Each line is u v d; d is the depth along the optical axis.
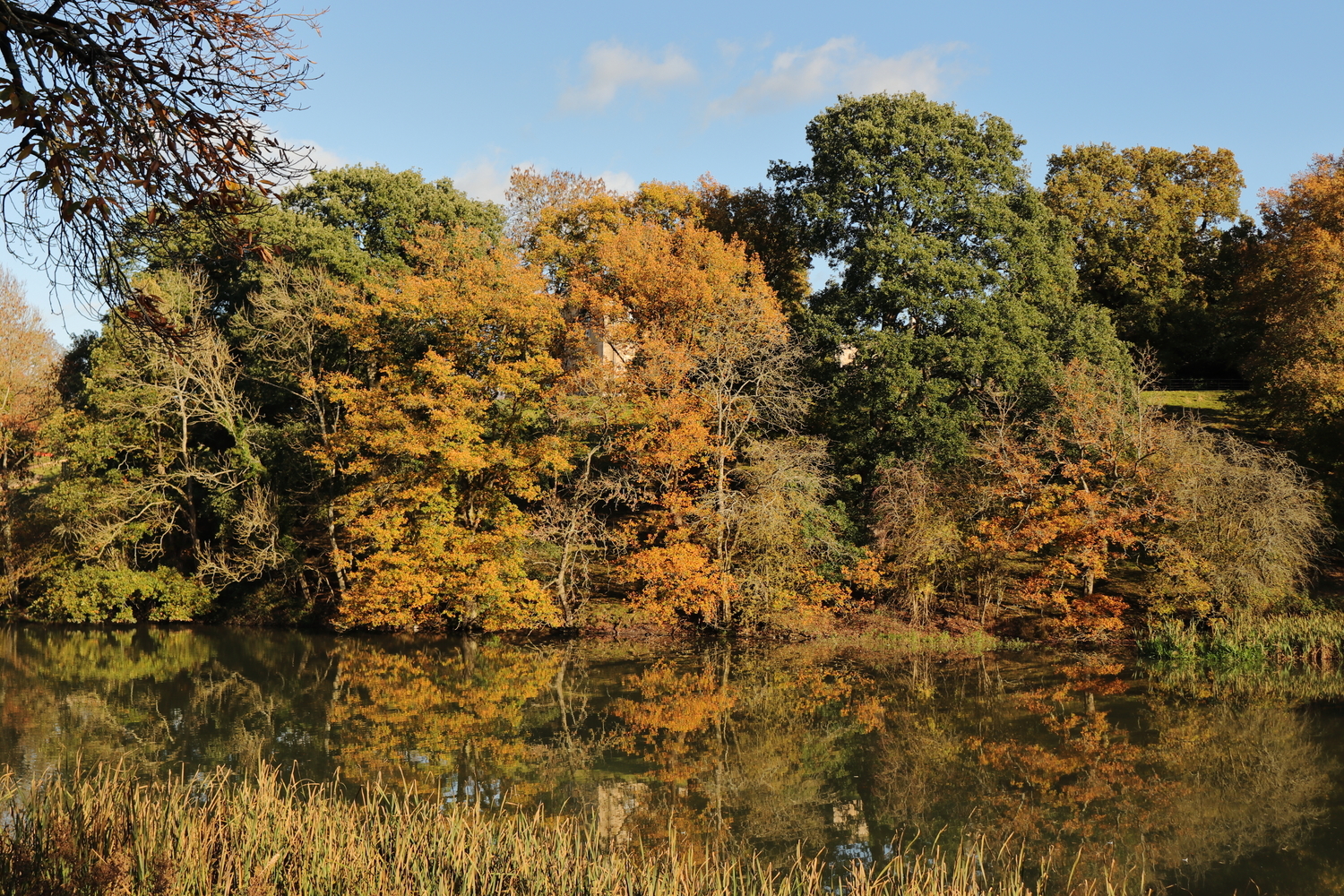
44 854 9.30
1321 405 30.56
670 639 30.38
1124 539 27.92
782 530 29.64
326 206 38.31
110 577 34.53
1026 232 34.97
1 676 26.06
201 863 9.09
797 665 26.69
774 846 13.38
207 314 37.41
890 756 17.95
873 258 33.97
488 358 32.69
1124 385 32.56
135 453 36.28
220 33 7.51
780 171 41.44
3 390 36.50
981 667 25.88
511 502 33.91
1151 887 11.99
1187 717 20.39
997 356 32.59
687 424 30.64
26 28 6.88
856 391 34.03
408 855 9.64
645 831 13.81
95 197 7.59
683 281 32.12
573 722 20.53
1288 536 26.30
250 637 32.12
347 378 32.28
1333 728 19.38
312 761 17.28
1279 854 13.02
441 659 28.23
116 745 18.38
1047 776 16.66
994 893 11.53
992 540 29.12
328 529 33.94
